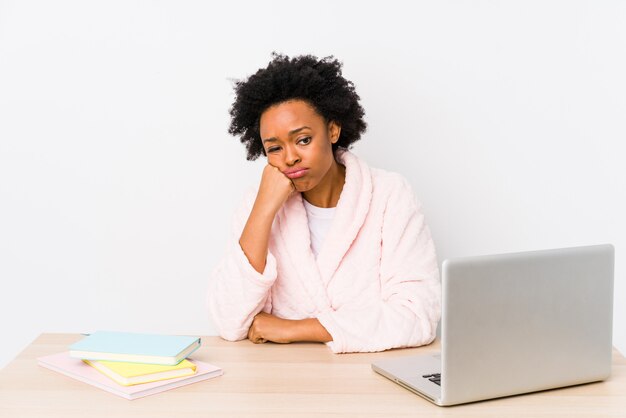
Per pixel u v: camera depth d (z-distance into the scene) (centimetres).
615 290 240
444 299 120
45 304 242
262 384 134
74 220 238
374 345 155
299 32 229
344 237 175
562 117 233
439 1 229
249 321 164
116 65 232
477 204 235
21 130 235
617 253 238
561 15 230
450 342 121
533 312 127
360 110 185
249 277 163
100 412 121
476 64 230
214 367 140
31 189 237
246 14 229
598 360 135
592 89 232
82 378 135
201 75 232
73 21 231
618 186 235
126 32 231
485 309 123
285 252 177
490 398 126
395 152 233
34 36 232
